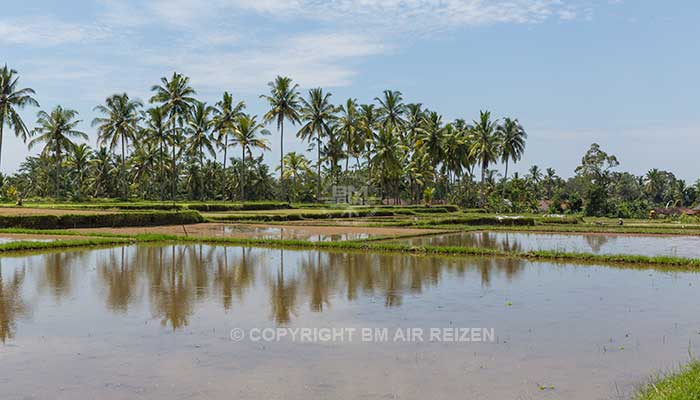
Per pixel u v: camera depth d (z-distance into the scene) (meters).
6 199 66.56
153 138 65.25
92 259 19.84
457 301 12.73
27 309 11.76
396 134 70.62
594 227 41.16
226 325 10.44
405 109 69.19
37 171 91.44
